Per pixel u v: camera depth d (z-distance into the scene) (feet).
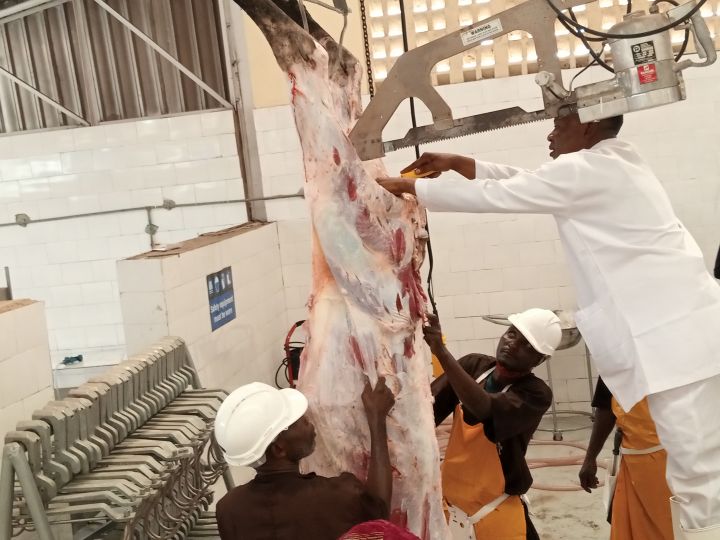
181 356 11.88
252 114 21.36
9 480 8.11
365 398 7.73
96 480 8.55
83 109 20.99
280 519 7.41
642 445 10.73
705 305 8.05
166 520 9.86
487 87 20.42
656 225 8.01
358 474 8.02
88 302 21.50
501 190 7.75
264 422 7.52
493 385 10.75
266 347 20.04
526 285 21.07
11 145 21.12
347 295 7.82
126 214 21.27
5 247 21.44
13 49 20.76
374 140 7.90
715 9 19.30
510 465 10.36
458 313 21.39
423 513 8.16
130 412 9.89
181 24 20.88
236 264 18.22
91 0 20.63
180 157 21.15
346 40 20.10
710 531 8.08
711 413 8.08
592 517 15.97
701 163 20.15
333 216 7.54
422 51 7.73
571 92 7.75
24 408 10.09
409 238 8.11
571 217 8.11
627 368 8.18
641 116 20.17
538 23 7.66
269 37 7.20
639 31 7.45
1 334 9.73
